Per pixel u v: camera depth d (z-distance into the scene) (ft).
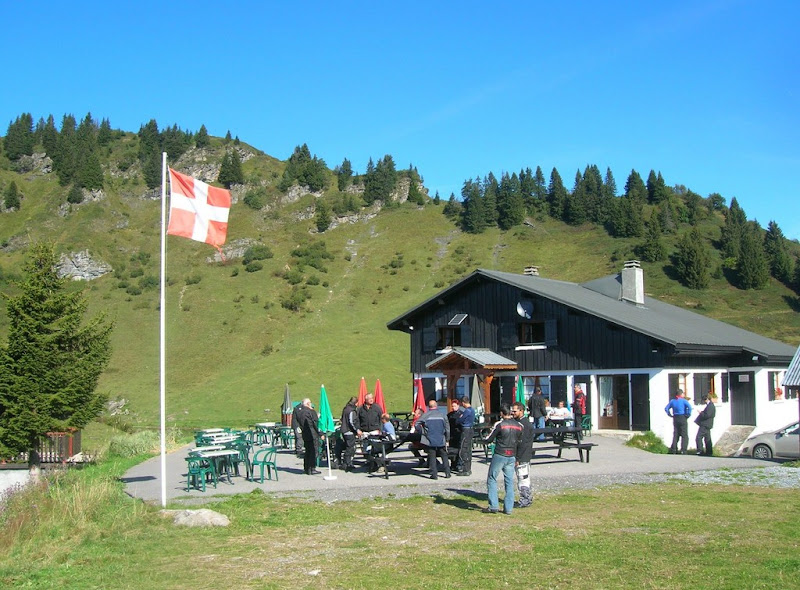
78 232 459.73
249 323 321.11
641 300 114.01
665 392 88.12
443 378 111.65
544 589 25.02
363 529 35.63
